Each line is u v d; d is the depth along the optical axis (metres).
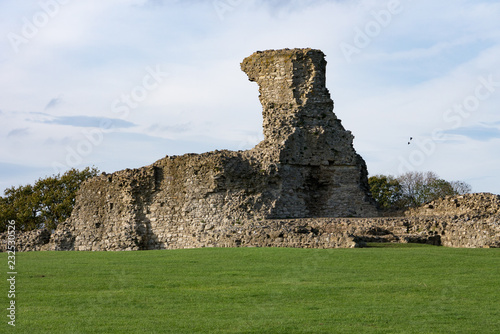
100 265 39.03
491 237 44.34
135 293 30.05
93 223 64.12
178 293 29.94
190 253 43.34
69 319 25.70
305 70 60.50
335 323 24.67
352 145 60.62
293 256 39.16
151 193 60.88
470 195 53.25
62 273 35.81
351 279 32.16
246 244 48.41
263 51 61.50
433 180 100.44
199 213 57.28
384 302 27.64
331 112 60.44
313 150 59.38
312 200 59.44
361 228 48.12
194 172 57.94
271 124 59.12
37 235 65.69
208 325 24.59
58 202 94.62
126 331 24.03
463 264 35.19
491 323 24.56
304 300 28.20
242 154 58.44
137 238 60.06
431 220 47.97
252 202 56.00
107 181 63.72
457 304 27.22
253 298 28.70
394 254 38.56
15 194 98.56
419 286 30.30
